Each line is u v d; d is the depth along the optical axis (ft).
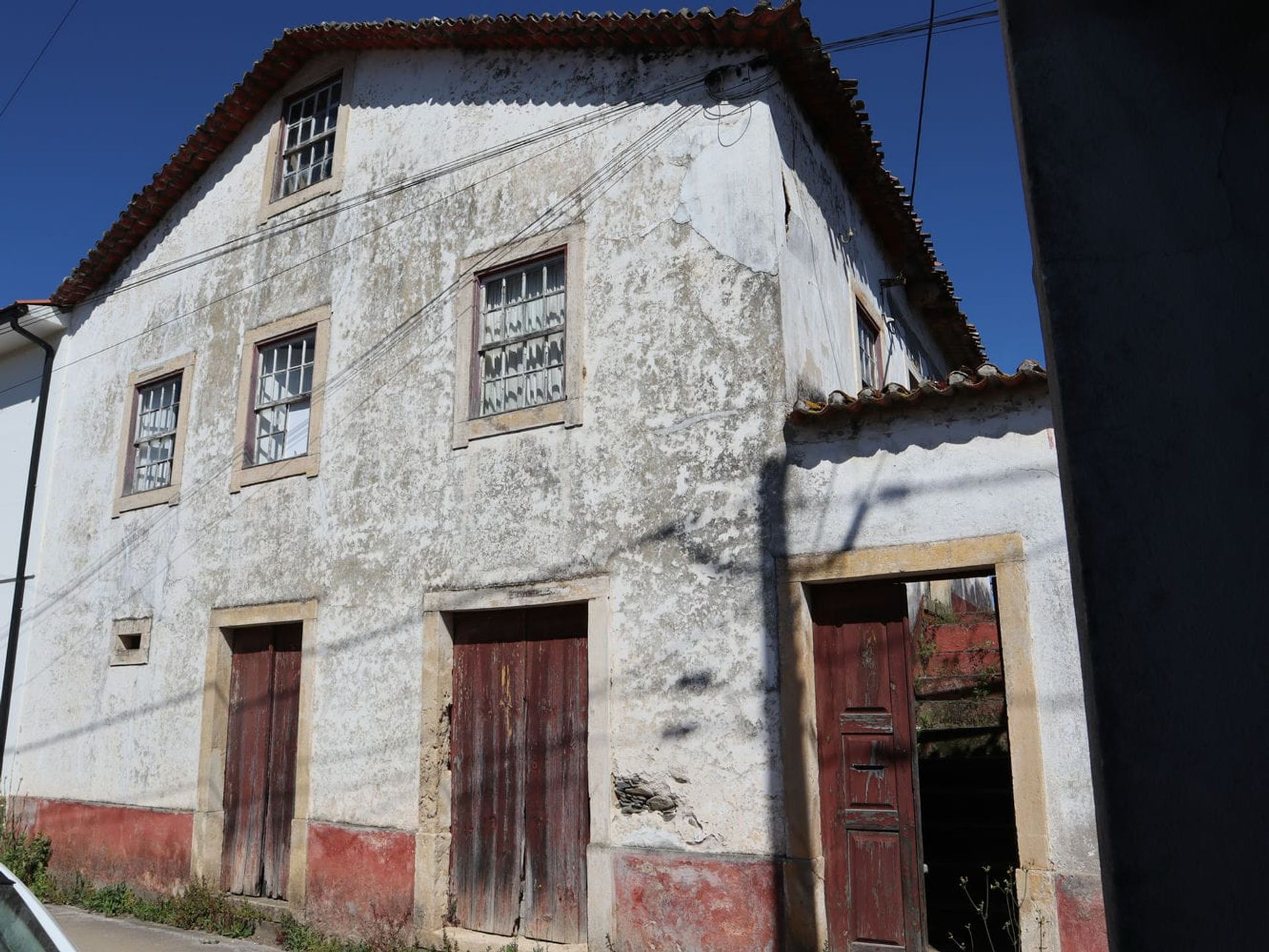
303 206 31.12
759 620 19.56
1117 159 7.17
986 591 46.73
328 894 24.52
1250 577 6.18
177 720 29.71
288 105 33.55
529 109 26.30
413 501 25.58
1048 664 16.84
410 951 22.34
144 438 34.30
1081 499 6.67
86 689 33.06
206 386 32.37
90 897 29.71
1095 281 6.98
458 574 24.20
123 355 35.91
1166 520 6.45
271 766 27.61
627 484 21.89
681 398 21.61
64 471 36.68
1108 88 7.34
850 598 19.61
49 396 38.17
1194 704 6.14
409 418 26.32
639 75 24.44
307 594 27.22
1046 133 7.40
